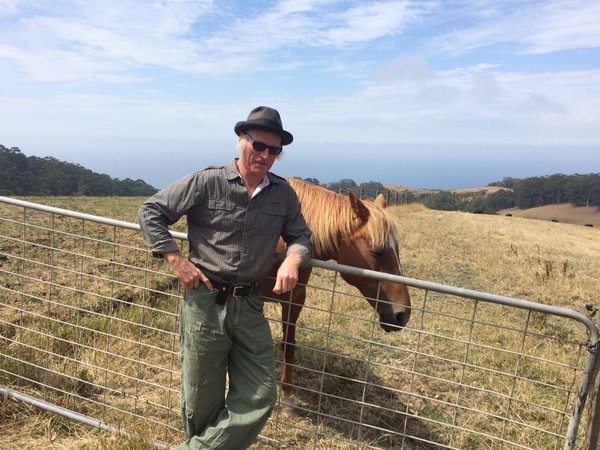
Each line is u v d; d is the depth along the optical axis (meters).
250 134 2.11
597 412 2.06
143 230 2.19
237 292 2.23
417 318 6.06
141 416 3.13
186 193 2.19
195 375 2.27
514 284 8.84
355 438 3.30
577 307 7.45
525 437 3.37
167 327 4.70
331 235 3.29
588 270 12.01
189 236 2.30
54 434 2.97
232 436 2.24
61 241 7.88
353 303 6.39
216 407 2.37
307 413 3.58
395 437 3.35
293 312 3.59
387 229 3.15
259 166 2.13
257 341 2.30
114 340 4.21
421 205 34.09
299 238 2.40
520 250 14.48
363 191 18.27
